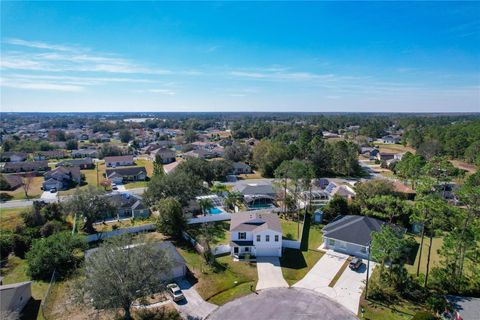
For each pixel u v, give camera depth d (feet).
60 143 489.26
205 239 129.70
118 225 167.84
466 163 339.77
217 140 550.77
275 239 129.49
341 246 135.23
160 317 90.02
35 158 384.27
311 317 90.02
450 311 87.51
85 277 90.63
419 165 221.05
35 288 108.78
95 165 353.31
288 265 122.01
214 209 193.47
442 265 109.09
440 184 106.52
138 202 185.06
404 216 158.20
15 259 132.46
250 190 211.20
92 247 138.10
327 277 112.98
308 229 160.86
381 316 90.74
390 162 341.82
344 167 306.76
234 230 131.85
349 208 171.32
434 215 99.40
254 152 330.95
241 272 116.06
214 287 105.81
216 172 279.49
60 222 161.99
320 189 237.25
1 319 80.79
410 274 110.83
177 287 100.68
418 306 95.25
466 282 99.71
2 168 320.91
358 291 103.71
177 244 142.31
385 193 182.09
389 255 100.53
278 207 197.26
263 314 91.30
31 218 159.33
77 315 92.27
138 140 537.65
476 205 93.45
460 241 95.96
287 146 335.67
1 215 180.96
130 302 85.30
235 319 89.10
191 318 89.61
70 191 246.27
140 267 86.94
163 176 186.70
